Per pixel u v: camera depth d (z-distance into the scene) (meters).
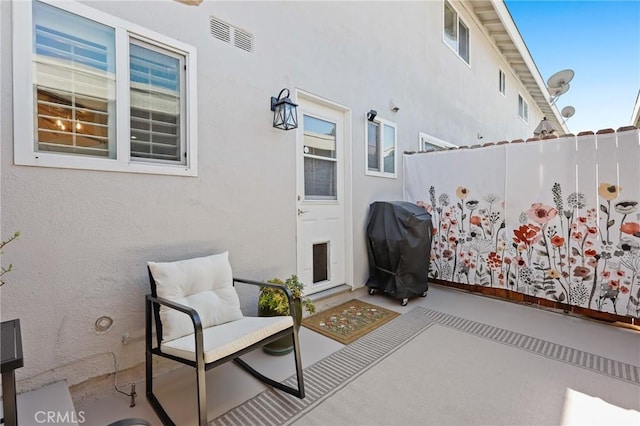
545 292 3.47
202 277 2.04
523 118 10.69
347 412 1.78
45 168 1.70
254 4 2.71
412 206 3.94
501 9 6.45
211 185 2.42
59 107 1.77
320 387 2.01
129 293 2.01
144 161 2.10
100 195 1.89
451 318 3.21
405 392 1.96
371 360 2.36
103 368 1.92
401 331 2.89
